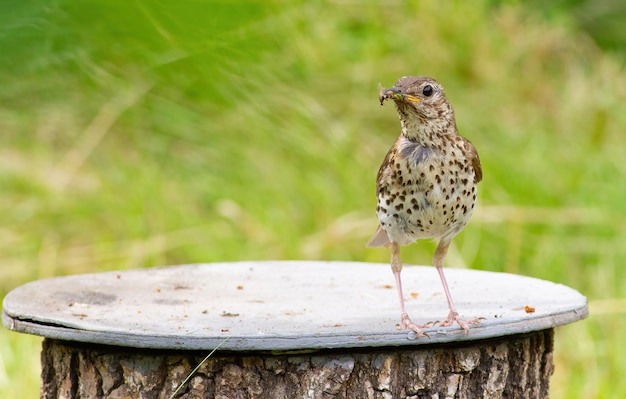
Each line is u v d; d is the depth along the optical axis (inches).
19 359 378.9
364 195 512.1
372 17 625.0
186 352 226.5
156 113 546.0
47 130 549.6
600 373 397.4
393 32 624.4
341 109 569.6
